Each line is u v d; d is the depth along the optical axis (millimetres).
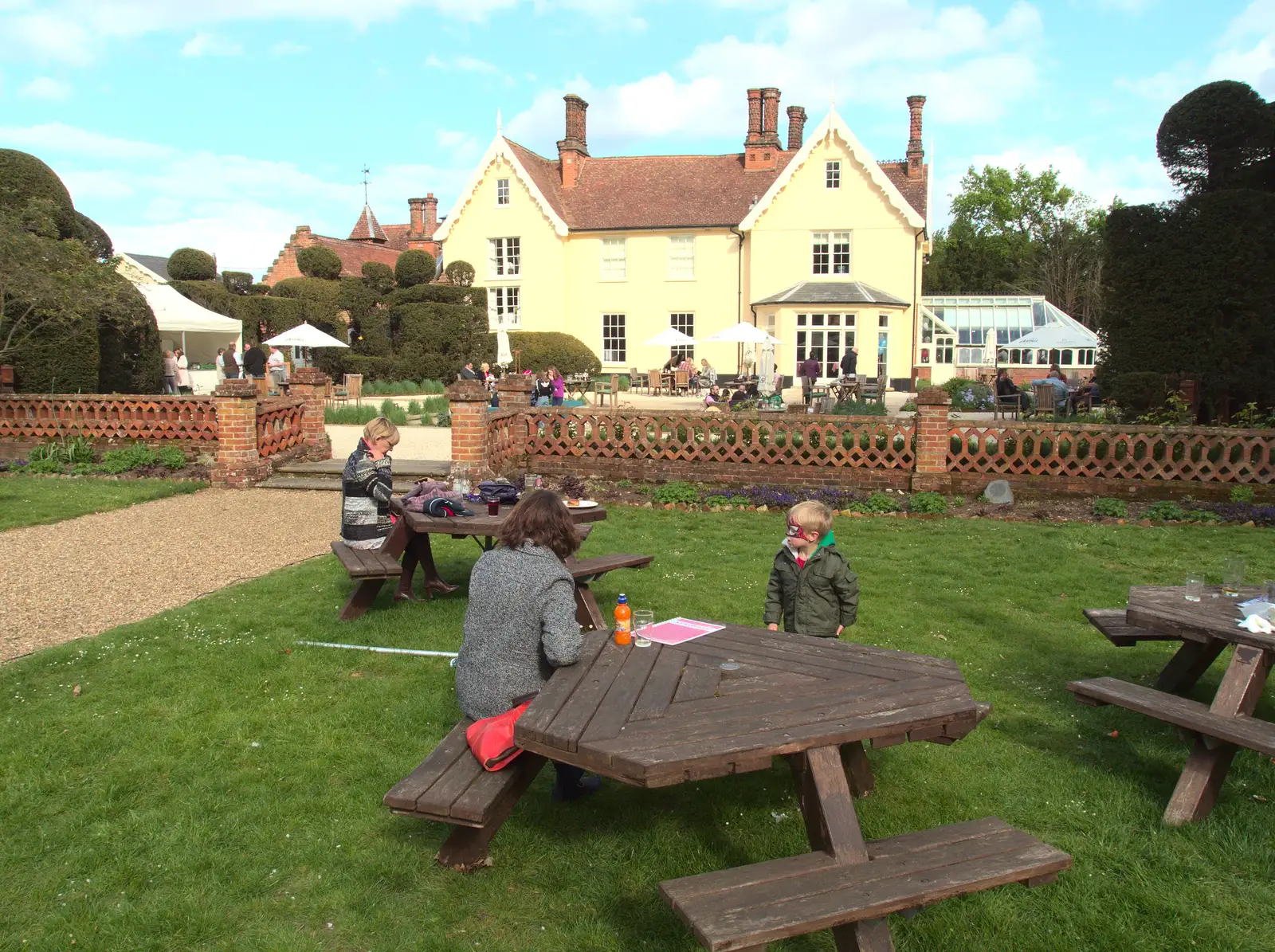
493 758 3324
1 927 3164
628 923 3215
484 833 3447
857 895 2750
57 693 5133
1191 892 3357
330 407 22344
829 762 3113
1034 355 35969
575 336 36312
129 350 20406
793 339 32688
